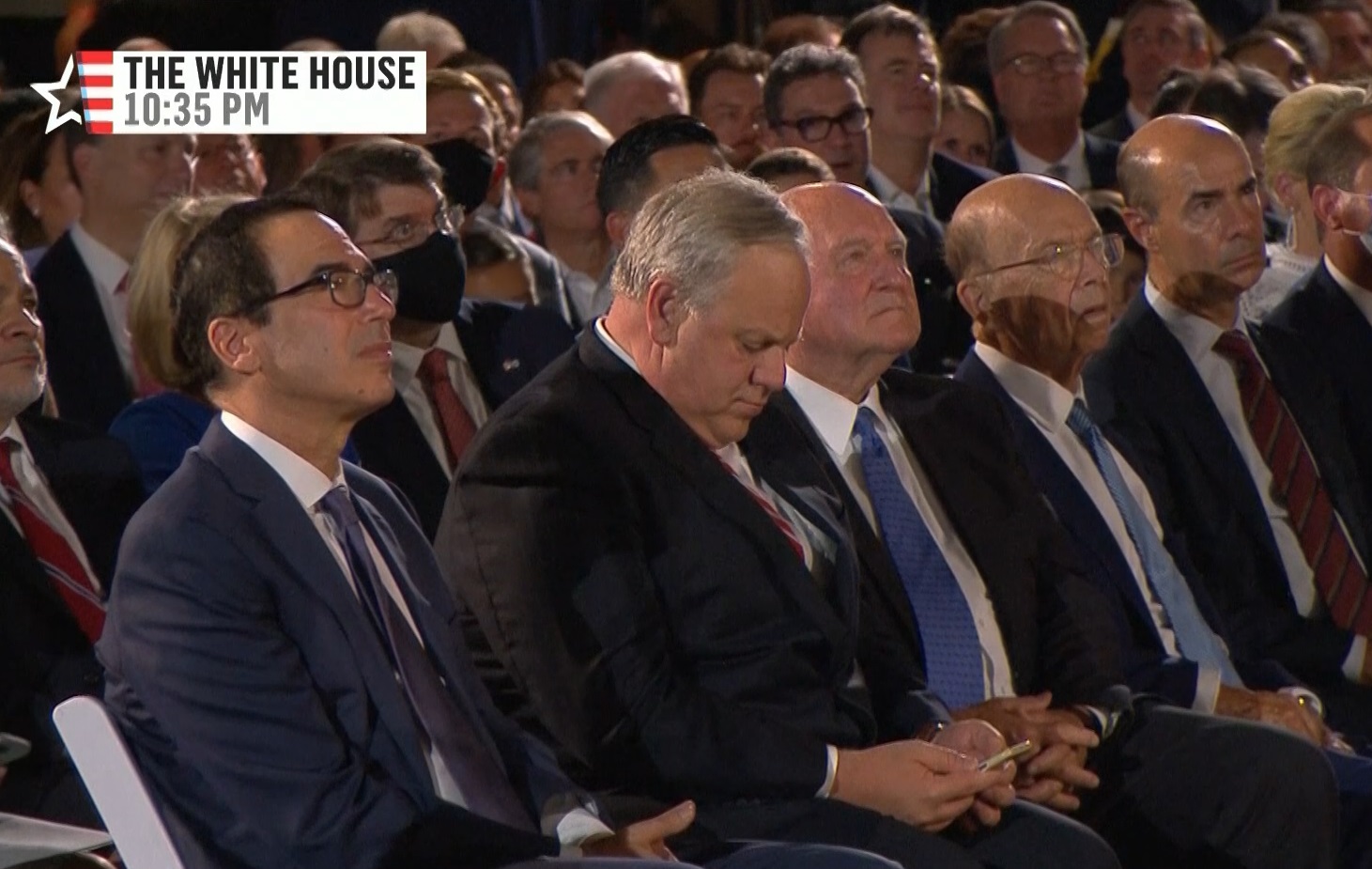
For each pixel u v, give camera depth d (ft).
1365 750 51.65
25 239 66.13
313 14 90.53
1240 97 76.54
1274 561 54.19
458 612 39.37
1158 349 54.75
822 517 41.93
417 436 51.16
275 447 35.94
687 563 39.47
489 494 38.96
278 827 33.45
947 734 41.47
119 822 33.83
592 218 72.64
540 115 83.61
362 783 33.78
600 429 39.50
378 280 36.58
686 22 103.19
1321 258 60.59
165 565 34.12
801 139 72.28
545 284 67.56
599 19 101.96
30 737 42.60
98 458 46.52
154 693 33.83
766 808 38.75
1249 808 44.86
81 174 61.72
